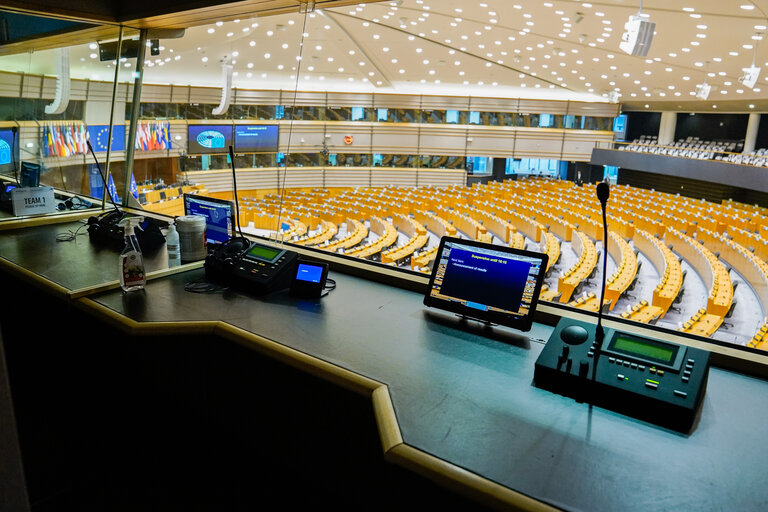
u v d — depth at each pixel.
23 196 3.46
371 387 1.53
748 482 1.16
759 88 10.15
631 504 1.09
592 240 7.59
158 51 3.91
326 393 1.91
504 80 15.33
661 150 14.32
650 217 9.30
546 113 15.98
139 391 2.56
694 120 16.89
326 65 13.40
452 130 15.96
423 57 13.63
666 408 1.35
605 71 11.59
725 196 15.88
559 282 5.38
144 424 2.56
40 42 3.90
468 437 1.31
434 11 9.44
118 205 3.98
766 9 5.72
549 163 16.16
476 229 8.13
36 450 2.40
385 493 1.83
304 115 10.98
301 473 2.09
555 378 1.51
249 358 2.11
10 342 3.04
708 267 6.17
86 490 2.16
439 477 1.19
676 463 1.22
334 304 2.18
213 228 2.77
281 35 8.34
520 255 1.92
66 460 2.34
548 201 9.55
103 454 2.38
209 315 2.05
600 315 1.55
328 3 2.93
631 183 15.98
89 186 4.04
